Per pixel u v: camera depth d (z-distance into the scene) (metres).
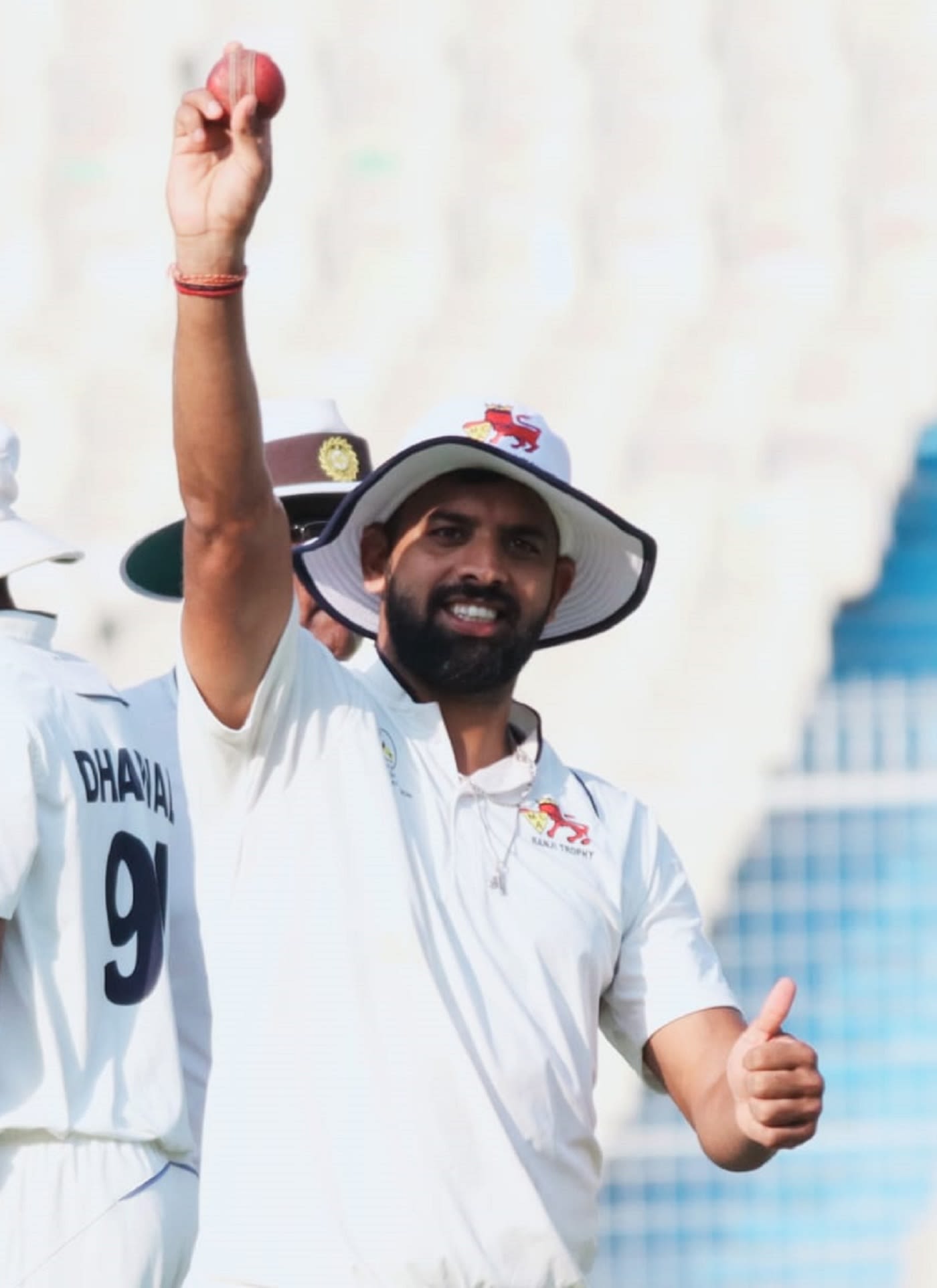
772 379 25.59
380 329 25.73
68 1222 9.49
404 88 27.11
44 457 24.66
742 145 26.89
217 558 7.81
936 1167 22.25
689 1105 8.62
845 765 23.77
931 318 25.88
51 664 10.12
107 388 25.41
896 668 24.33
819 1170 22.08
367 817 8.11
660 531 24.66
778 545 24.64
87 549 23.64
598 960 8.45
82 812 9.74
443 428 8.80
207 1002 10.52
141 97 27.06
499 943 8.16
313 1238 7.70
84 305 26.11
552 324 26.02
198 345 7.63
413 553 8.63
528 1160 7.93
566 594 9.52
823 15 27.45
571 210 26.59
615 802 8.96
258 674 8.02
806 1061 7.59
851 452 25.17
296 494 11.69
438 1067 7.80
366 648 12.94
